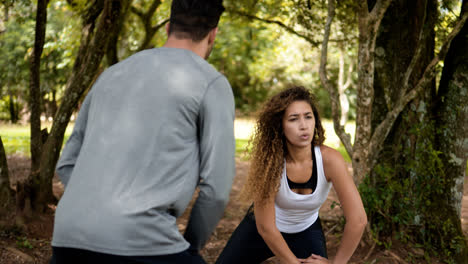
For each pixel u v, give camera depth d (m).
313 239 2.50
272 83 27.97
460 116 4.10
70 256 1.43
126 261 1.37
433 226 4.02
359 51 3.59
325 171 2.23
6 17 6.81
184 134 1.47
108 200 1.38
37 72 4.85
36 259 3.65
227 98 1.56
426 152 4.05
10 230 4.02
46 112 21.86
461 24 3.62
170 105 1.46
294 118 2.13
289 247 2.51
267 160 2.23
